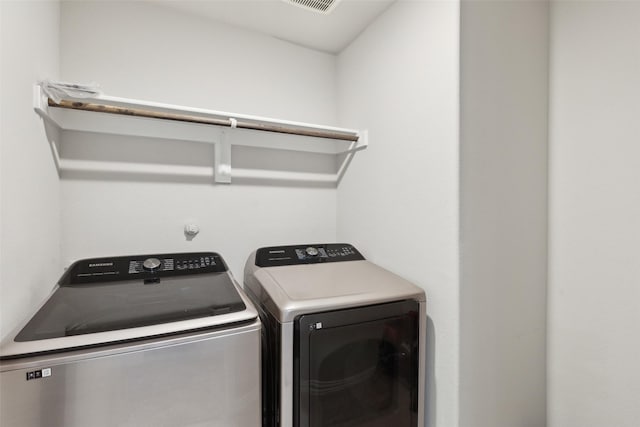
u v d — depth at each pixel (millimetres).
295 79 2031
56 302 1019
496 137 1298
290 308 1070
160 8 1647
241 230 1876
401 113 1508
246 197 1887
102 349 788
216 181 1781
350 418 1162
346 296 1171
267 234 1954
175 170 1689
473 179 1232
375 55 1722
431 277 1325
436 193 1297
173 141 1682
